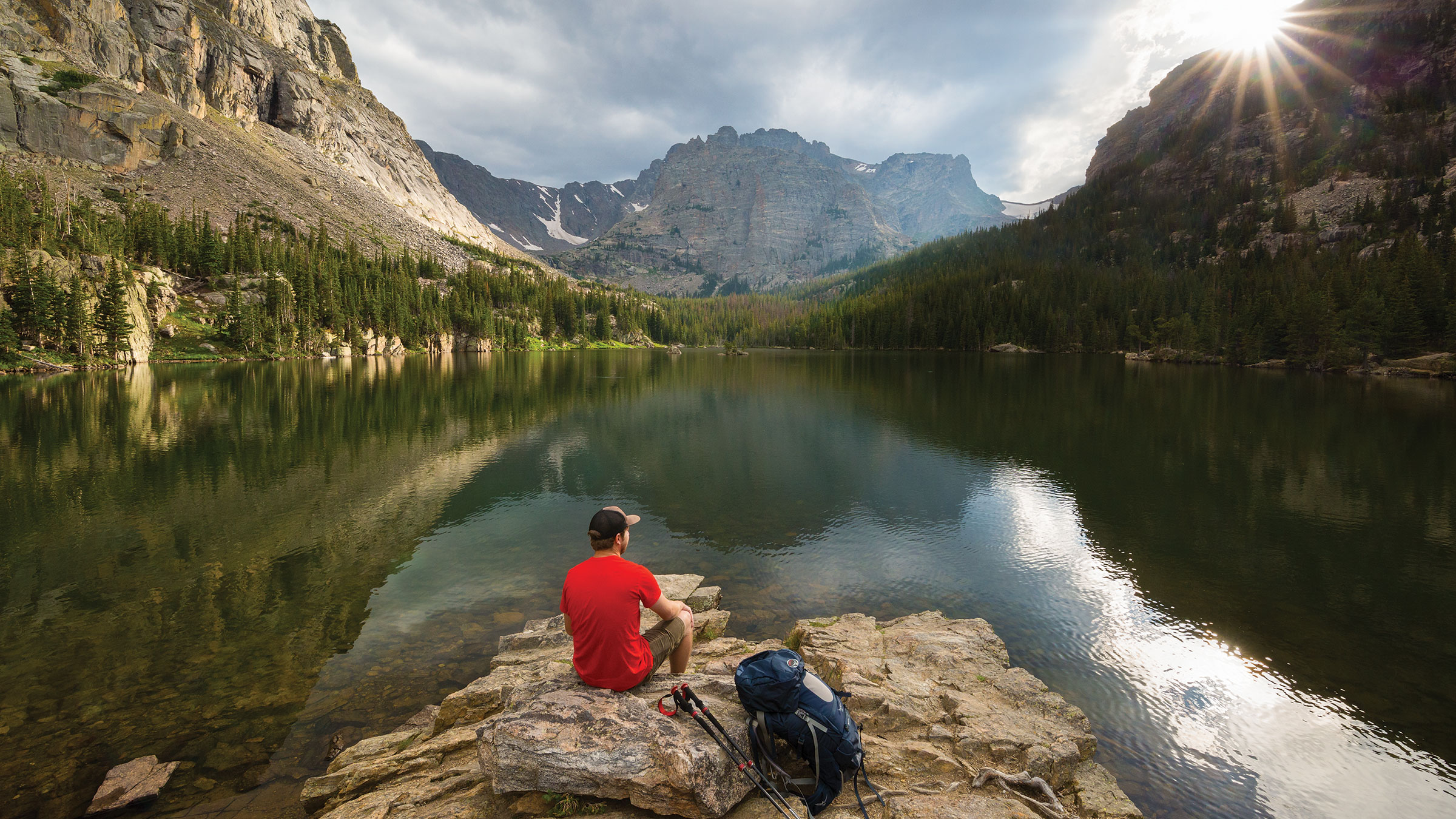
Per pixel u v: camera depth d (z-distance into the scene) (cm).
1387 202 14075
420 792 456
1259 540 1286
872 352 14762
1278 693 713
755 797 435
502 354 12594
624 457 2127
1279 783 558
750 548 1236
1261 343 7894
